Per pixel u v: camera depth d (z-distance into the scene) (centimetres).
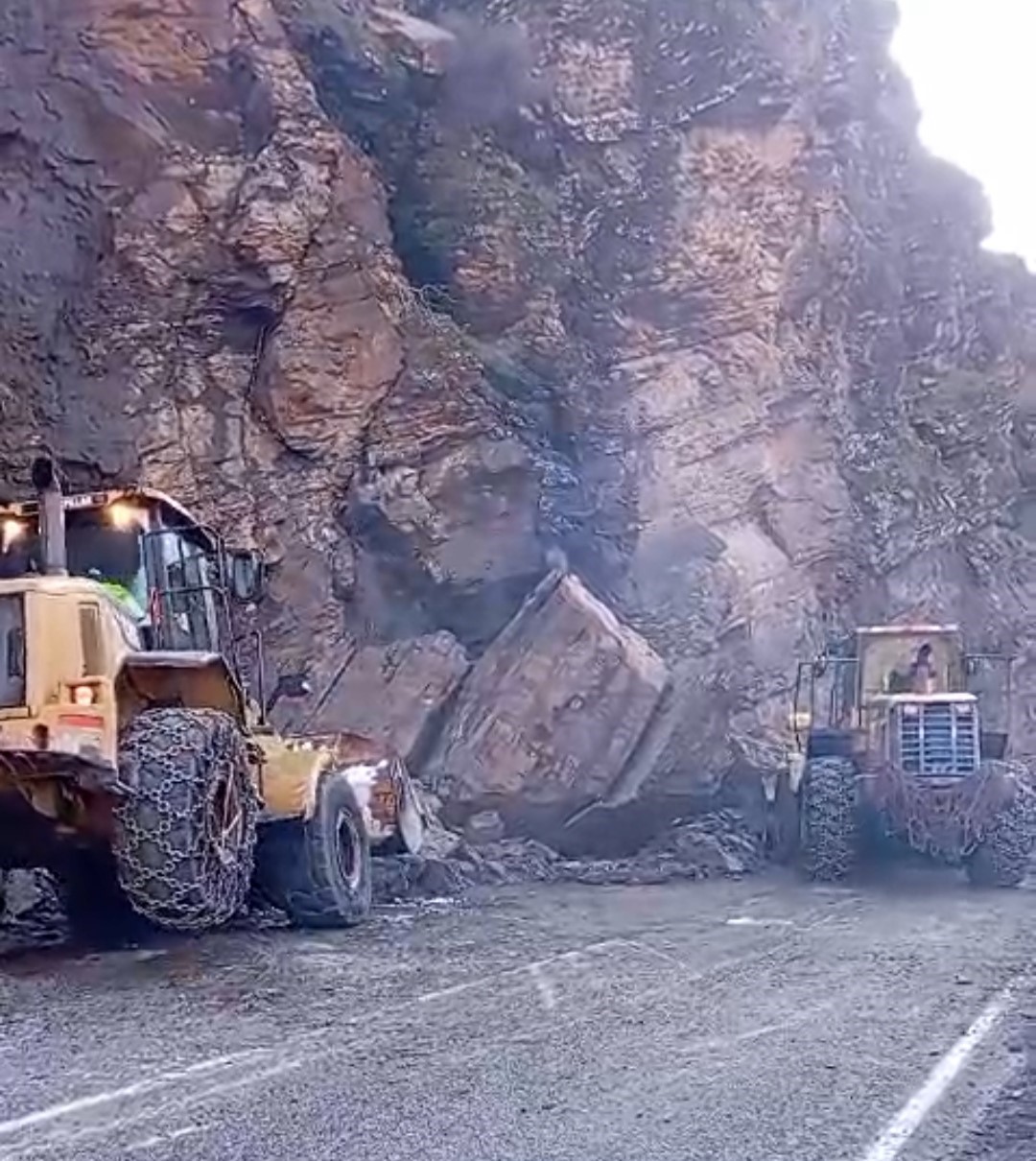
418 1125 595
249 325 1959
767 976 956
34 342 1758
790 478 2634
